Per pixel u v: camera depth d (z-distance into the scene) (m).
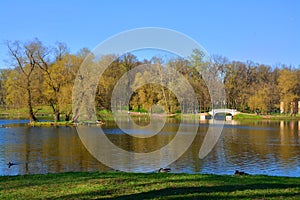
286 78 62.22
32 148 21.61
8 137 27.64
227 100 62.41
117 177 10.12
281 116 60.06
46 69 41.66
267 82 71.25
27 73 42.31
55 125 38.69
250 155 19.28
